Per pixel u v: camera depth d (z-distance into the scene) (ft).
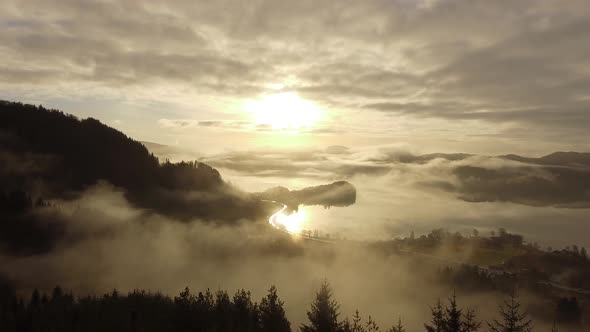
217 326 252.21
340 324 224.12
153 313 315.37
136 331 281.95
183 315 252.01
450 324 162.91
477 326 165.48
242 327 260.42
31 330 339.98
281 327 261.44
